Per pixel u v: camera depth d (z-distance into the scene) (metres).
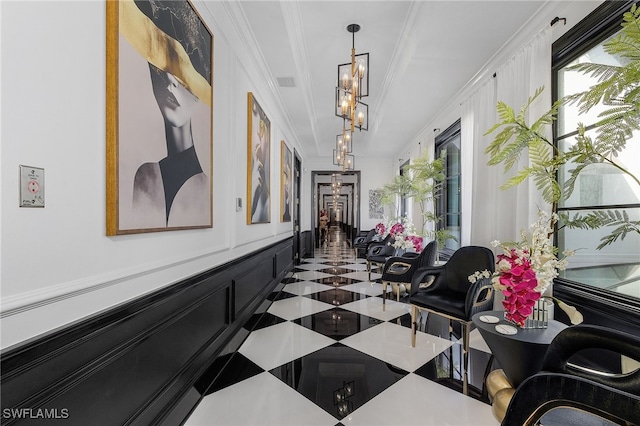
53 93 0.97
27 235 0.89
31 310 0.90
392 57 3.91
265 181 3.92
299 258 7.77
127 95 1.29
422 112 5.26
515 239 2.93
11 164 0.84
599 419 1.10
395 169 9.15
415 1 2.82
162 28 1.57
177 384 1.70
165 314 1.59
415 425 1.70
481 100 3.56
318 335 3.02
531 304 1.74
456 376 2.24
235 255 2.78
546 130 2.51
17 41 0.86
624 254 2.04
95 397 1.12
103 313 1.16
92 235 1.13
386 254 5.61
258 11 2.74
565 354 1.23
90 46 1.12
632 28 1.20
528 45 2.79
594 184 2.29
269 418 1.76
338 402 1.92
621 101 1.34
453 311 2.43
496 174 3.21
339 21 3.21
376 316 3.61
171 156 1.65
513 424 1.02
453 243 5.36
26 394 0.87
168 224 1.62
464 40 3.08
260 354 2.60
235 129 2.77
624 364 1.71
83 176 1.09
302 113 5.54
